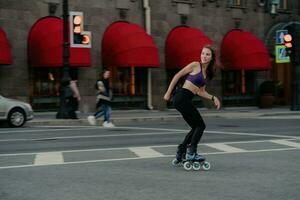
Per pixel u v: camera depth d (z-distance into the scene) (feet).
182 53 108.88
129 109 109.50
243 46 118.32
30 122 79.61
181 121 89.97
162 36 112.06
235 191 28.27
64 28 83.87
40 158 41.22
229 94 122.72
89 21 102.94
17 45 95.35
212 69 34.35
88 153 44.29
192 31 111.86
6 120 74.74
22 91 96.17
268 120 90.12
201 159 35.09
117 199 26.32
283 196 27.07
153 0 110.73
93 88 103.45
